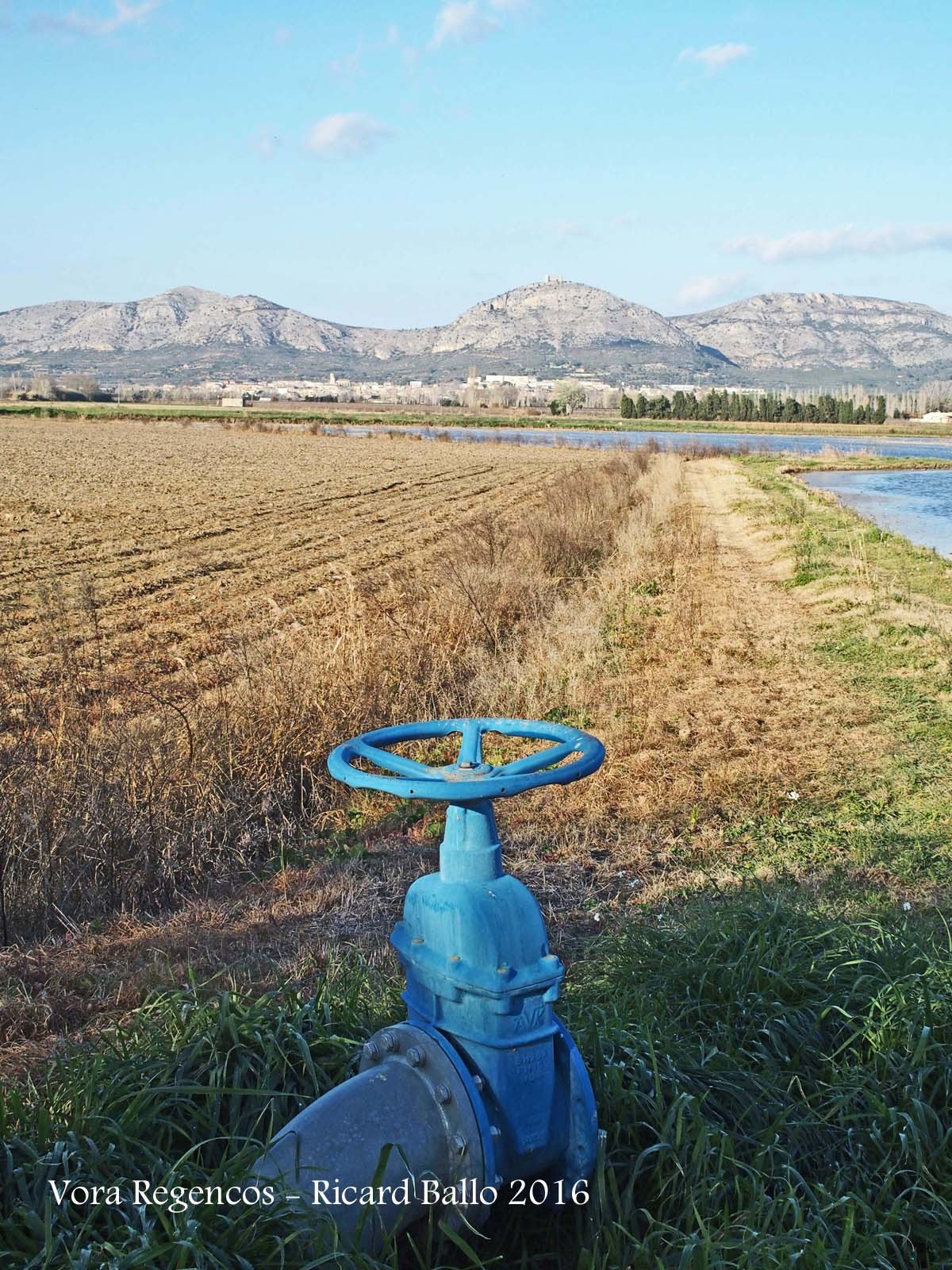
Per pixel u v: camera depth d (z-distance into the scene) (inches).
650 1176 133.5
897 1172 137.9
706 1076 152.8
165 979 211.0
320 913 252.5
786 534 988.6
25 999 203.0
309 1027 158.7
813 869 278.1
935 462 2325.3
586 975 197.2
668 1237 122.9
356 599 552.4
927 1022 165.0
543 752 123.6
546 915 245.6
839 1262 115.1
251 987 203.5
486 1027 110.5
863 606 645.3
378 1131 110.0
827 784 347.9
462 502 1286.9
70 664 387.9
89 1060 151.9
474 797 108.0
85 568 778.8
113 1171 123.9
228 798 299.3
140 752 295.3
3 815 256.7
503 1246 126.2
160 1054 152.4
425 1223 119.3
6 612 565.3
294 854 292.8
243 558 836.0
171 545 905.5
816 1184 132.5
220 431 3462.1
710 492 1515.7
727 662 522.6
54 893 253.1
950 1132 143.2
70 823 263.0
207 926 245.6
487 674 453.7
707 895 256.2
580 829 305.0
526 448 2701.8
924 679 483.8
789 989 177.2
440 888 115.0
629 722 418.9
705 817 319.3
